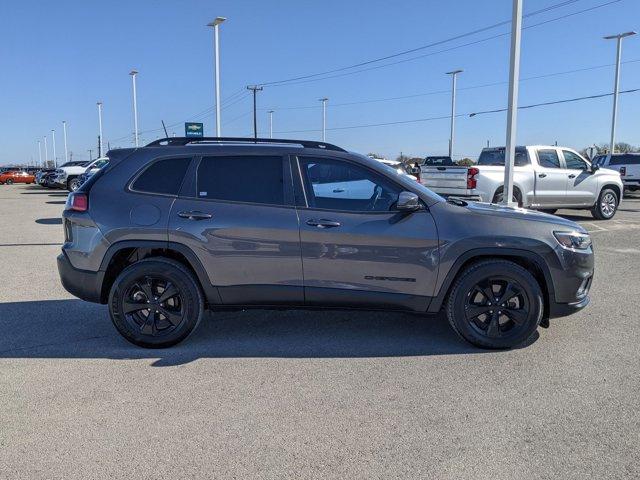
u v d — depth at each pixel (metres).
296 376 4.38
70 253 5.06
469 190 12.81
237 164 5.02
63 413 3.78
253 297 4.94
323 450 3.29
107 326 5.74
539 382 4.24
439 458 3.20
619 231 12.83
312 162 4.98
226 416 3.72
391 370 4.49
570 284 4.88
